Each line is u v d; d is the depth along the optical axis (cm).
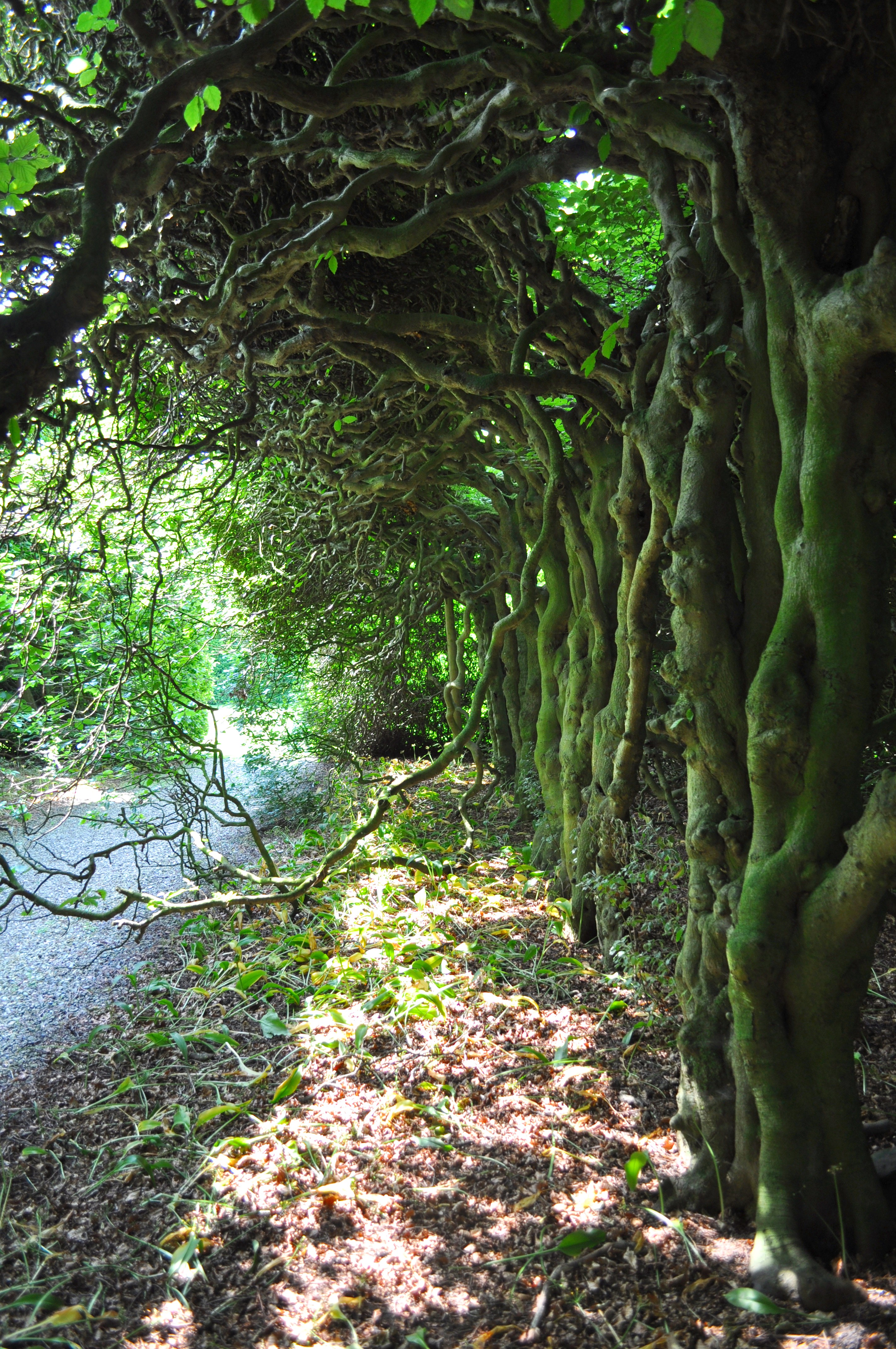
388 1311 246
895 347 229
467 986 451
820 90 247
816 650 257
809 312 246
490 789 885
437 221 370
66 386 423
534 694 784
